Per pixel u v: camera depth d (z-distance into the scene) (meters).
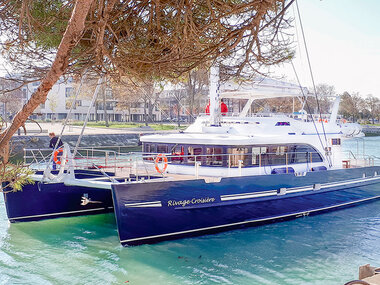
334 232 11.38
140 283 7.85
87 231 11.33
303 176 12.70
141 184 9.66
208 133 13.04
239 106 40.25
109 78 5.41
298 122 14.16
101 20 3.98
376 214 13.66
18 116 3.87
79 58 4.92
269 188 11.77
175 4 4.20
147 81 5.37
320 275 8.27
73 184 10.81
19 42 4.67
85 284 7.81
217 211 10.78
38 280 8.02
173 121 66.62
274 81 13.85
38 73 4.83
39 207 11.99
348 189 14.64
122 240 9.60
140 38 4.62
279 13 4.36
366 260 9.18
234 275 8.23
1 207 13.98
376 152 35.56
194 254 9.44
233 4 4.29
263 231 11.35
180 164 12.13
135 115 71.69
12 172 4.61
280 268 8.64
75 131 40.78
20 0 4.46
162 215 9.95
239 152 11.73
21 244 10.16
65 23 4.48
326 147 14.32
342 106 77.00
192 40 4.44
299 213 12.82
